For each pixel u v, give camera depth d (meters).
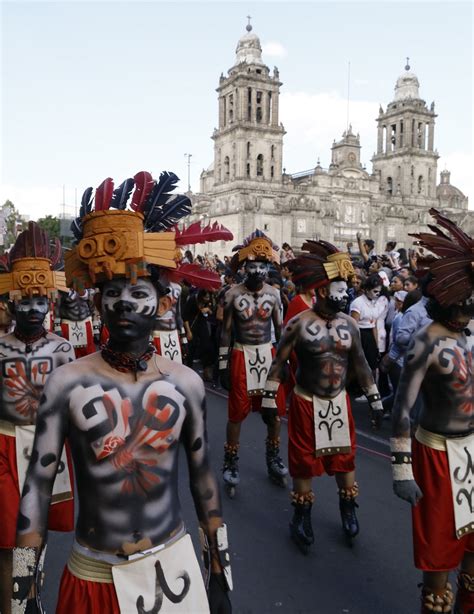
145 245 2.39
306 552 4.94
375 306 9.53
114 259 2.35
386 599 4.29
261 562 4.80
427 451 3.55
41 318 4.05
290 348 5.22
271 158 61.38
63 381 2.40
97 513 2.41
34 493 2.34
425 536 3.50
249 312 6.68
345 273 4.97
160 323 8.22
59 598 2.47
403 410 3.49
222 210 62.09
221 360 6.76
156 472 2.45
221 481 6.56
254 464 7.15
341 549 5.02
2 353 4.02
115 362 2.45
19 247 4.06
